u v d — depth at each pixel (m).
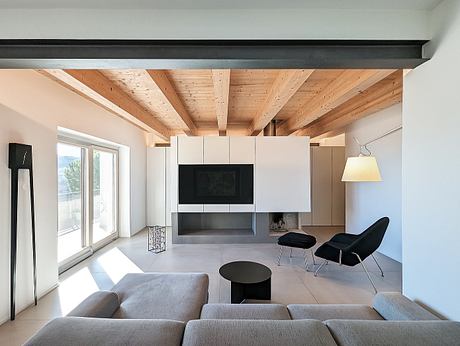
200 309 1.85
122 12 1.61
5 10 1.59
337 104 3.39
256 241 4.78
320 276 3.26
